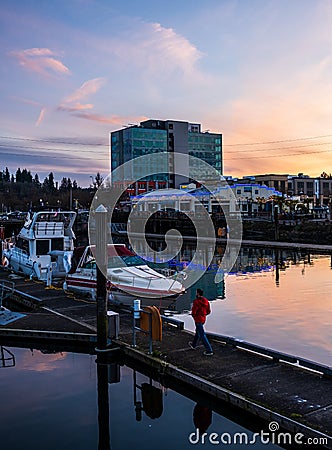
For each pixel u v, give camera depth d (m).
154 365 9.84
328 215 60.19
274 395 7.93
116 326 11.59
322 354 11.45
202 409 8.47
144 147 99.94
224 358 9.95
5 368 10.67
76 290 17.38
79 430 7.74
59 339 12.09
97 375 10.24
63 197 104.69
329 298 18.34
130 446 7.24
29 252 22.19
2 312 14.30
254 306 17.17
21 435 7.55
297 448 6.85
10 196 123.12
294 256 33.75
